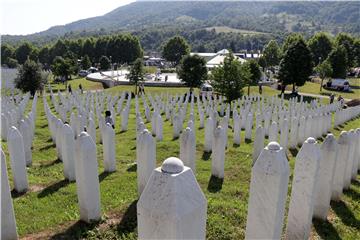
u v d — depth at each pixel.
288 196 9.27
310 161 6.29
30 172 11.23
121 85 52.62
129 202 8.13
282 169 4.90
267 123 19.34
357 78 74.44
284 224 7.53
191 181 3.09
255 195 5.12
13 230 6.29
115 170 11.42
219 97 36.50
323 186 7.64
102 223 7.05
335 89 55.94
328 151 7.48
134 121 23.14
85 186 6.87
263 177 4.99
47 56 109.31
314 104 31.62
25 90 41.12
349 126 24.28
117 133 19.14
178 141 16.41
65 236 6.56
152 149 8.27
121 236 6.59
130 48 103.19
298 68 47.00
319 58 75.25
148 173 8.32
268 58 90.19
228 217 7.43
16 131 8.92
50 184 9.91
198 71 43.28
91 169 6.92
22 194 8.98
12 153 8.92
